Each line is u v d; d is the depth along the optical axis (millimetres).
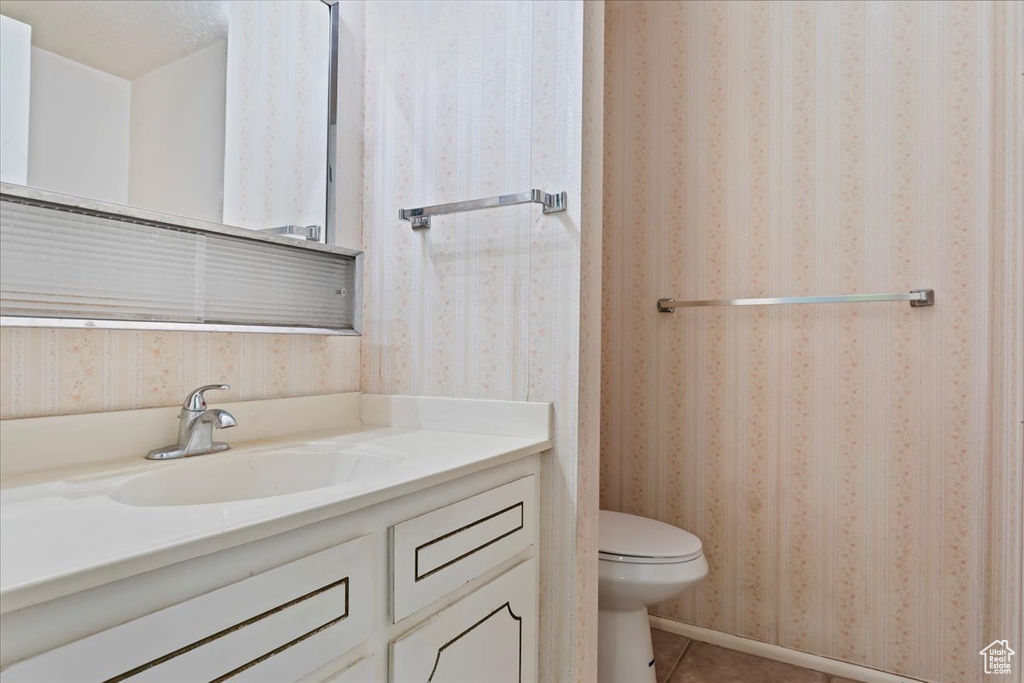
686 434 1979
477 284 1288
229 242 1112
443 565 888
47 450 875
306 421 1287
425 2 1380
